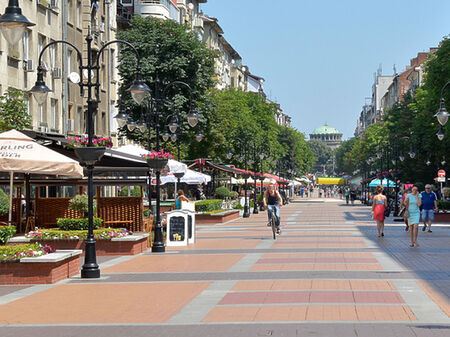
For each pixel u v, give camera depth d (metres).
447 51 54.09
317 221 46.66
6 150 22.34
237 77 129.88
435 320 11.09
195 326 11.01
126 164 27.19
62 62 50.38
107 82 60.81
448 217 43.69
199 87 57.28
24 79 44.00
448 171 72.31
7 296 14.69
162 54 56.19
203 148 64.81
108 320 11.72
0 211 23.22
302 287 14.91
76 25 53.62
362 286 14.92
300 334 10.14
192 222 27.64
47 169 22.33
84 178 27.97
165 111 54.62
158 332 10.61
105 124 60.44
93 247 17.73
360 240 28.55
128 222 27.14
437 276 16.55
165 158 25.77
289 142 145.62
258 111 96.69
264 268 18.72
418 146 70.31
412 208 25.28
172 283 16.14
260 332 10.37
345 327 10.59
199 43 57.00
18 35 12.17
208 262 20.67
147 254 23.81
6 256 16.47
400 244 26.41
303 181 172.38
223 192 69.50
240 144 80.50
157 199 25.08
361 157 126.56
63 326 11.26
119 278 17.41
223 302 13.25
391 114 98.12
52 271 16.50
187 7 94.25
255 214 63.66
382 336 9.91
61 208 27.97
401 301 12.93
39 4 46.06
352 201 101.94
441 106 28.62
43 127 46.22
